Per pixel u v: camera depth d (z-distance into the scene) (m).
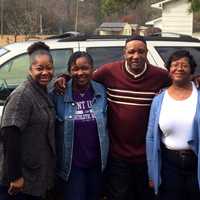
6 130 1.70
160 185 1.88
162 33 3.04
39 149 1.75
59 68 2.45
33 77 1.76
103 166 1.92
